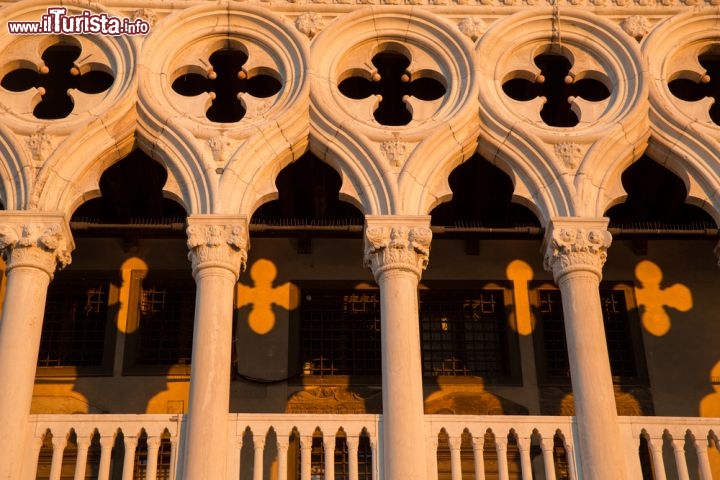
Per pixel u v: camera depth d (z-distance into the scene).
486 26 18.67
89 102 17.73
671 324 20.98
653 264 21.39
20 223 16.45
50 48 18.66
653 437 15.66
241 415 15.59
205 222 16.56
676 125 17.77
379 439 15.47
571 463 15.37
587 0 18.88
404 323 15.99
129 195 20.41
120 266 21.08
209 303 16.02
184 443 15.34
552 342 20.92
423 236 16.58
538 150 17.45
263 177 17.30
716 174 17.50
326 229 18.00
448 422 15.66
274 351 20.41
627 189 20.64
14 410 15.13
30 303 15.98
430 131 17.48
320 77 17.98
